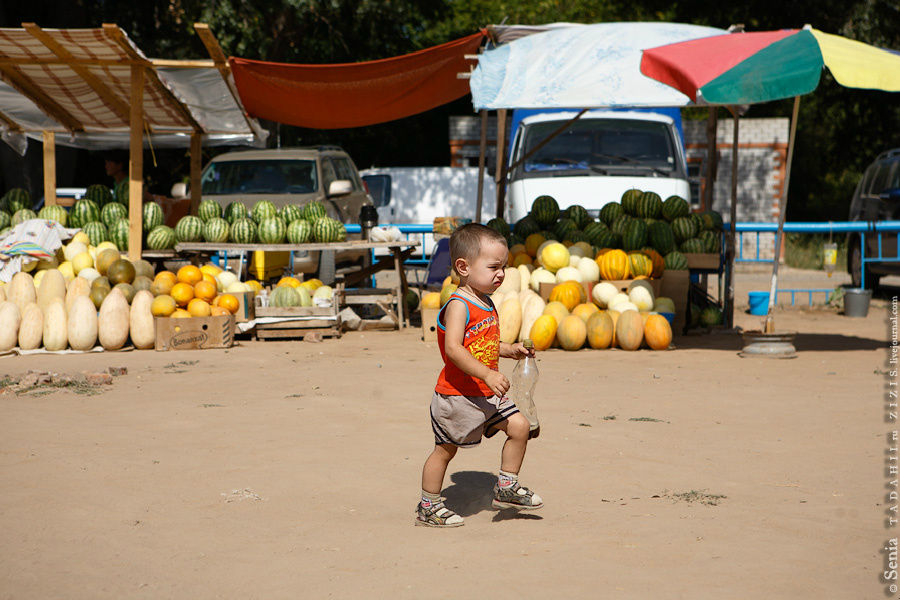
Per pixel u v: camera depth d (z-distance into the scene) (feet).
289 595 15.10
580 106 47.01
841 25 133.28
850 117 158.81
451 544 17.74
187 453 25.35
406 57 53.78
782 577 15.66
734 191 57.93
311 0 106.63
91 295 49.67
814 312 71.05
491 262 18.70
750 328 58.70
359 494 21.47
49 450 25.70
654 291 53.01
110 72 55.88
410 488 21.99
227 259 66.33
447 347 18.17
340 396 34.19
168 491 21.65
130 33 111.34
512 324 47.73
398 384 36.91
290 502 20.79
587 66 48.60
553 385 36.83
